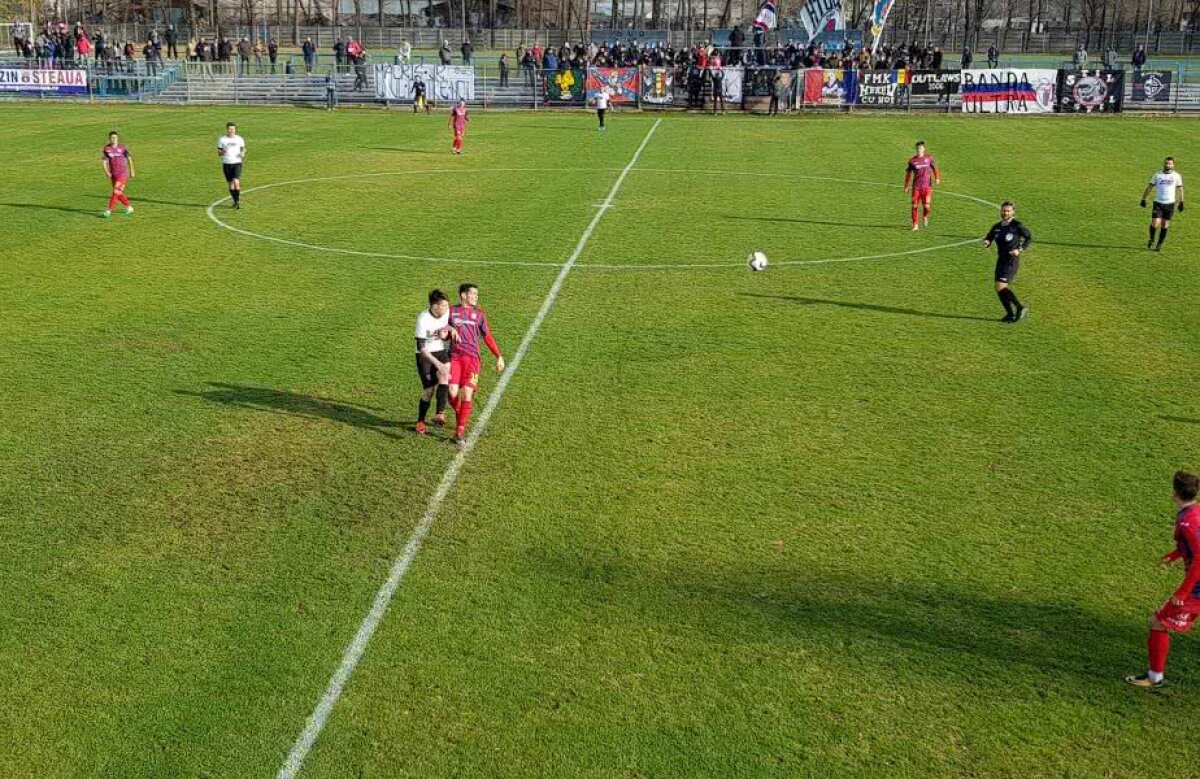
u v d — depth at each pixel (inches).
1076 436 574.9
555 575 430.9
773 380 657.6
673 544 455.8
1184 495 351.6
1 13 3907.5
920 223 1158.3
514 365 678.5
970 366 686.5
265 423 582.6
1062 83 2326.5
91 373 656.4
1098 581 428.1
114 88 2573.8
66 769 322.7
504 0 5002.5
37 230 1063.6
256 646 382.0
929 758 330.0
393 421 588.4
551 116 2333.9
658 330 756.6
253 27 4239.7
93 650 378.6
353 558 442.6
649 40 3750.0
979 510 488.4
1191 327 773.3
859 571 435.2
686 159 1643.7
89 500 491.2
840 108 2378.2
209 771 322.3
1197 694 361.1
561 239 1048.8
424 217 1155.3
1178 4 4891.7
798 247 1030.4
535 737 338.0
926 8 4308.6
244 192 1307.8
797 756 330.3
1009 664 375.9
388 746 333.7
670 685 363.6
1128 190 1386.6
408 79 2522.1
